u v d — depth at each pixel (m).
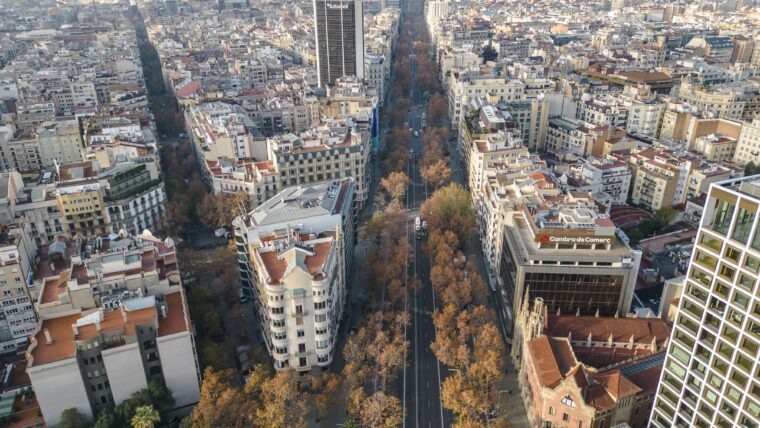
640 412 180.50
